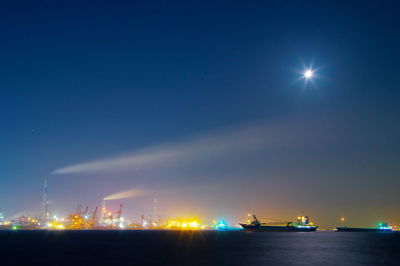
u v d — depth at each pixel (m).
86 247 134.25
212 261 85.69
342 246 140.38
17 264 80.88
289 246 139.38
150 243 161.00
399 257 96.69
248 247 133.62
